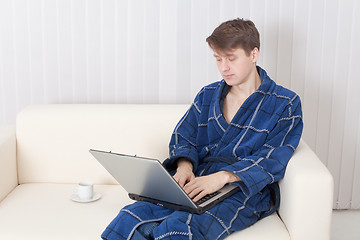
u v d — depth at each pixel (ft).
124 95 9.19
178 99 9.20
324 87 9.12
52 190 7.78
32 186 7.97
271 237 6.25
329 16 8.86
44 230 6.43
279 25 8.87
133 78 9.12
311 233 6.19
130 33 8.96
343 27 8.89
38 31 8.94
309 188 6.11
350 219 9.45
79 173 8.12
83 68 9.08
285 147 6.87
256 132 7.08
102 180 8.10
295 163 6.48
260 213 6.77
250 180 6.43
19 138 8.09
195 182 6.59
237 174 6.46
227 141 7.20
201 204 6.29
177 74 9.10
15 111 9.24
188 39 8.97
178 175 6.86
